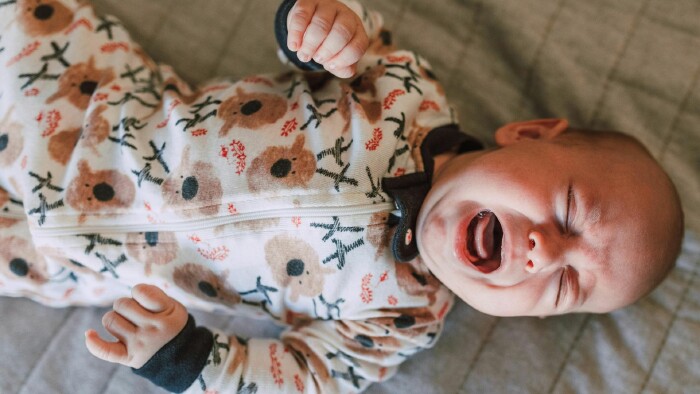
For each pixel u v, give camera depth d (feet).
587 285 3.34
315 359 3.68
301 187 3.22
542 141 3.51
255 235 3.36
